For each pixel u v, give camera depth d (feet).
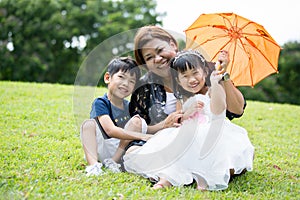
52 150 15.07
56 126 18.99
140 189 11.45
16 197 10.52
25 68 69.46
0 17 74.54
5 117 20.15
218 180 11.87
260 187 12.31
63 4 77.77
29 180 11.77
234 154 12.20
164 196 10.95
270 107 28.30
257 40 13.91
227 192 11.81
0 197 10.50
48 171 12.60
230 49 14.02
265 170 14.32
